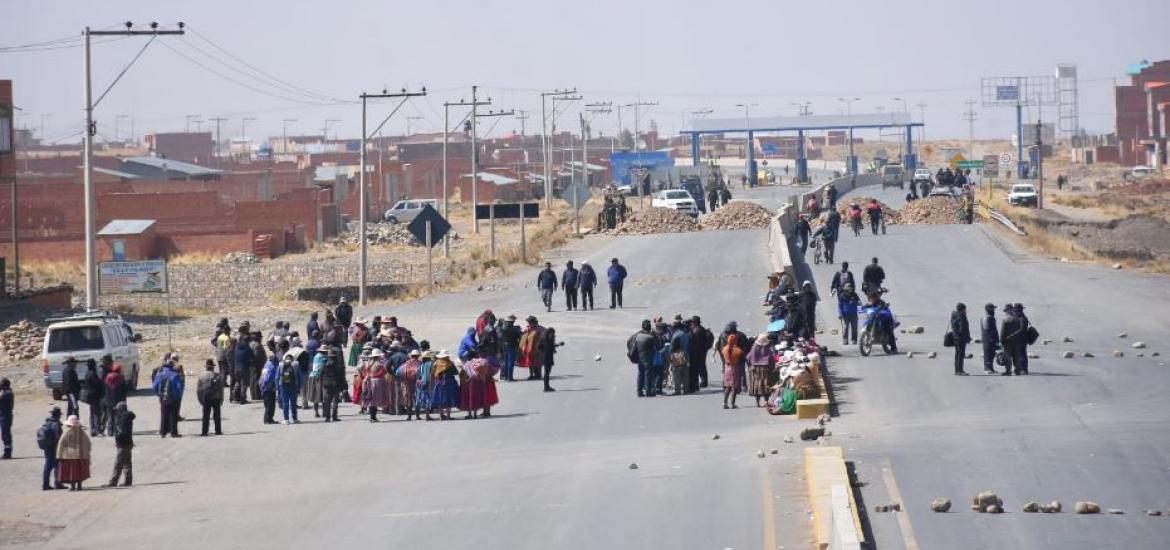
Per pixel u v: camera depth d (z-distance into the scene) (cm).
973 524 6506
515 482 8025
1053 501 6850
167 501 8038
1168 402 9625
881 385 10619
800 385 9712
